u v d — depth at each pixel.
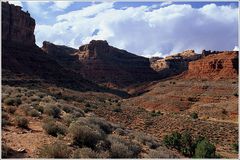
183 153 25.19
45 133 12.11
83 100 70.25
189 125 57.22
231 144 42.25
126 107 81.12
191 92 112.44
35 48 137.25
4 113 13.84
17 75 100.06
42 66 125.31
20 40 129.50
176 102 107.69
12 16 127.38
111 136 13.51
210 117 87.94
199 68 131.12
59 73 129.75
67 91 101.00
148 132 45.84
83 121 15.47
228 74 117.00
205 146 21.64
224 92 104.19
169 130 50.25
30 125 13.62
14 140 10.19
